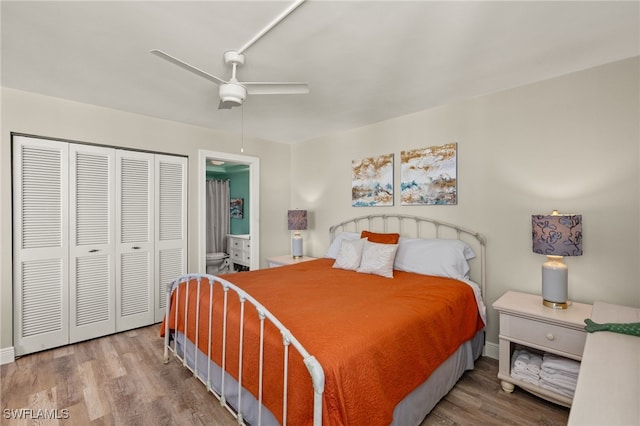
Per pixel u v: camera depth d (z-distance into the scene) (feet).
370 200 11.47
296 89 6.13
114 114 9.82
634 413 2.56
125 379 7.10
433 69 7.01
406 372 4.91
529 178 7.83
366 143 11.67
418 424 5.37
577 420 2.47
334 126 11.80
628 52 6.29
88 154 9.36
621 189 6.58
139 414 5.89
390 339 4.73
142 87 8.05
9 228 8.11
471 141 8.86
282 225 14.75
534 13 4.99
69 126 9.00
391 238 9.77
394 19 5.12
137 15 5.00
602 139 6.81
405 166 10.35
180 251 11.39
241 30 5.41
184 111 10.02
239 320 5.31
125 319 10.15
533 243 6.72
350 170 12.27
